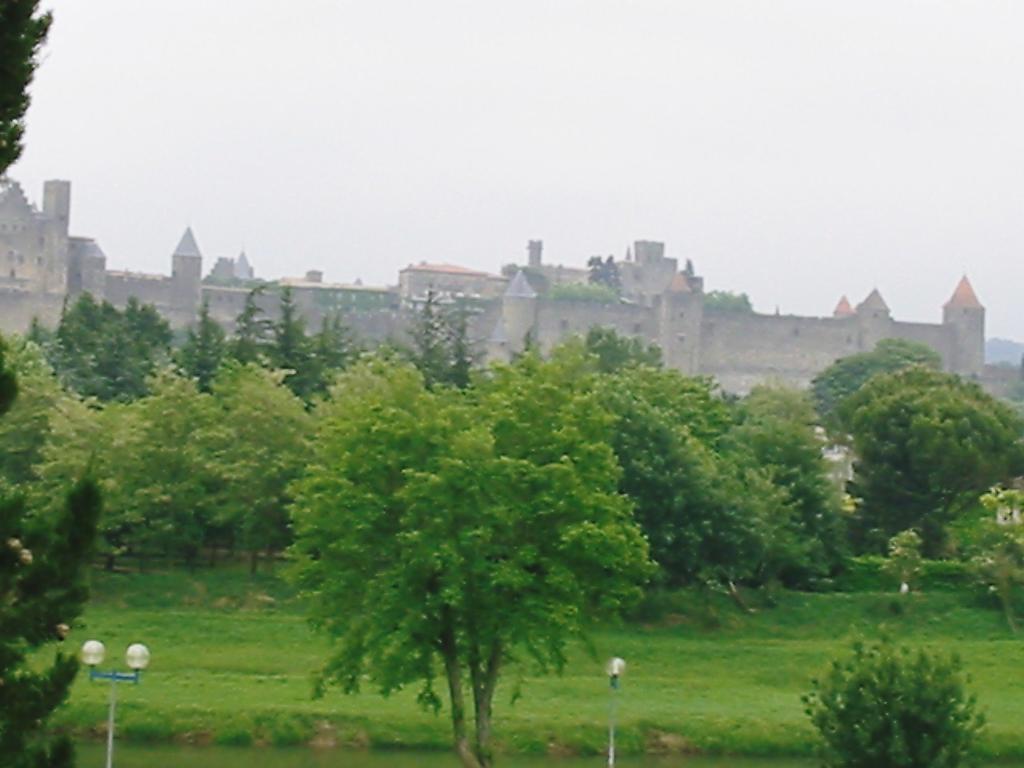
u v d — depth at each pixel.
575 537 76.31
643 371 174.88
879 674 69.62
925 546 155.50
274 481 135.62
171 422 139.38
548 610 76.44
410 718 97.19
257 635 118.50
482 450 77.56
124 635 116.25
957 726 68.94
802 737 98.31
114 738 92.56
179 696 99.12
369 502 79.00
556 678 110.44
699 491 130.88
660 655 119.19
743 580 138.88
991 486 157.88
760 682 114.69
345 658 78.25
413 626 76.00
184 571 136.38
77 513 42.28
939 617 134.12
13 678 41.38
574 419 83.00
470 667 79.50
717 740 97.75
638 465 130.38
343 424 84.00
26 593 41.31
